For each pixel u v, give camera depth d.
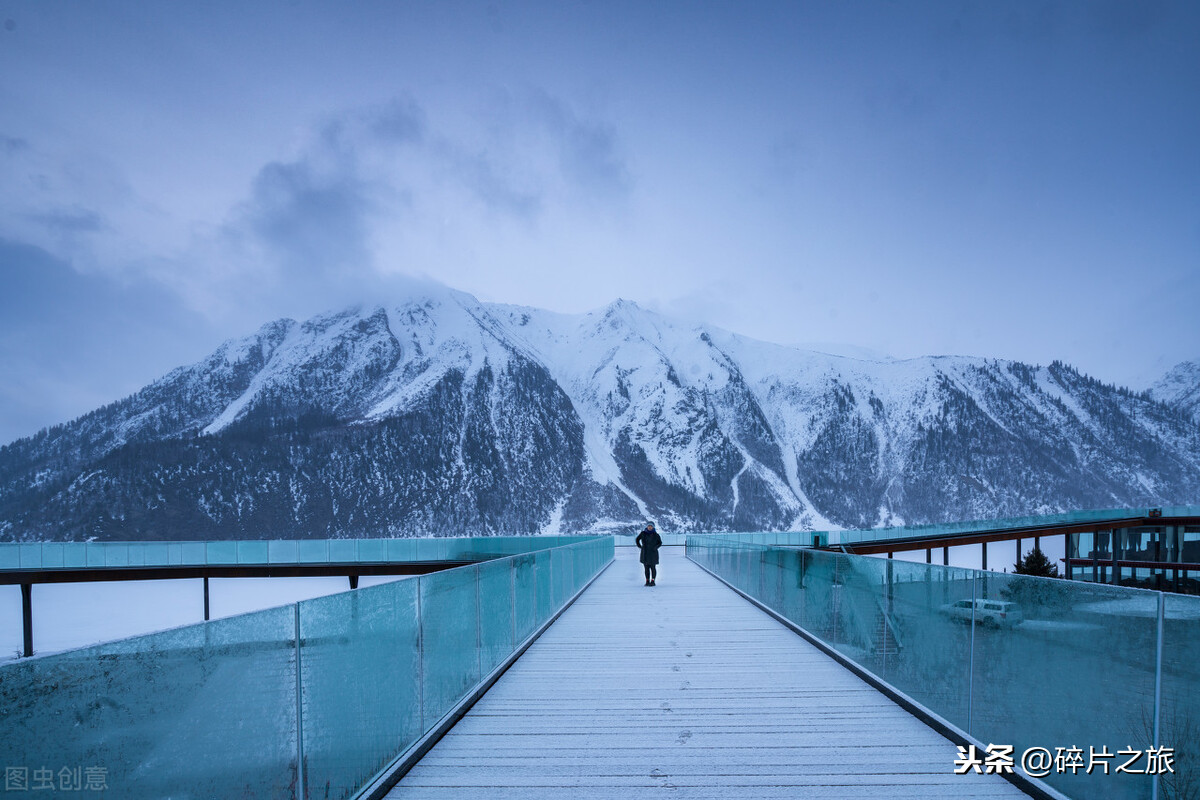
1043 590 4.67
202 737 3.17
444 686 6.45
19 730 2.38
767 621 12.70
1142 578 52.44
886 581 7.52
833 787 5.04
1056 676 4.54
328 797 4.24
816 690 7.71
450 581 6.73
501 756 5.73
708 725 6.49
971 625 5.64
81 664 2.62
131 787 2.79
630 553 41.25
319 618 4.22
